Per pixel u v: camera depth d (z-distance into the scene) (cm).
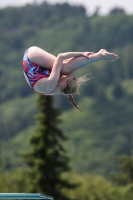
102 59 2569
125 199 10675
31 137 7725
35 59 2559
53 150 7606
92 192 10994
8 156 17962
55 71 2506
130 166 10588
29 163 7744
